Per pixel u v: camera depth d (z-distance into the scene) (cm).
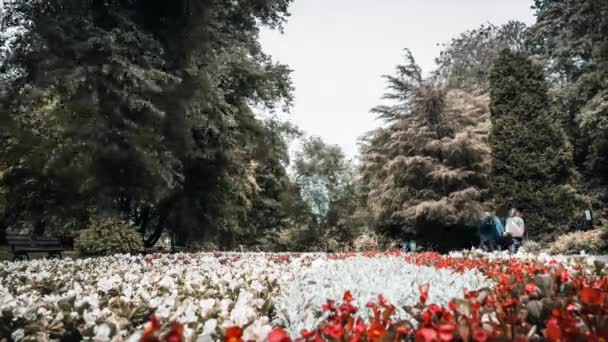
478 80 3105
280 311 264
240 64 1564
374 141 2342
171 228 1741
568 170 1747
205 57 1037
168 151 1040
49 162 1094
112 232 1057
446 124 2173
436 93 2178
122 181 1041
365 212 2592
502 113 1830
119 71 834
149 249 1454
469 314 204
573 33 2102
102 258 796
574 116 2255
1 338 247
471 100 2384
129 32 895
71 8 898
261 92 1644
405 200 2130
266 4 1203
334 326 181
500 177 1780
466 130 2078
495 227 1209
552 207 1700
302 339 183
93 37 835
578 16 2012
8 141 1351
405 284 349
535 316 218
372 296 288
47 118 1101
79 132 927
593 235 1385
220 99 1308
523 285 287
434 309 205
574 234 1480
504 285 301
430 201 2008
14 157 1402
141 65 910
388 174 2188
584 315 209
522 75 1827
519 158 1753
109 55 852
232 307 288
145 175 1036
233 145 1561
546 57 2261
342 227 3525
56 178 1328
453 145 2016
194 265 663
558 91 2139
